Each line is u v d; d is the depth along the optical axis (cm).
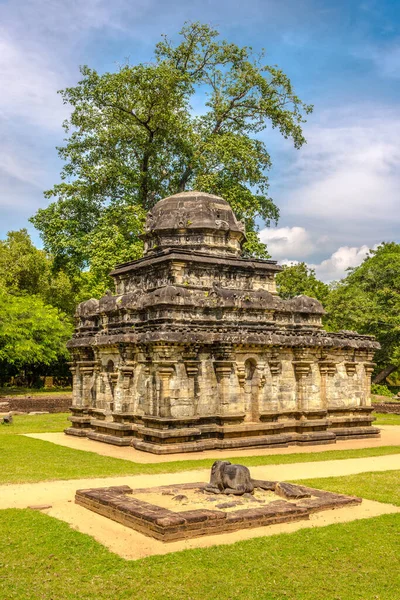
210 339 2530
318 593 982
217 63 4856
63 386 6962
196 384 2505
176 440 2386
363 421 3083
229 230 3045
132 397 2589
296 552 1142
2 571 1045
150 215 3148
